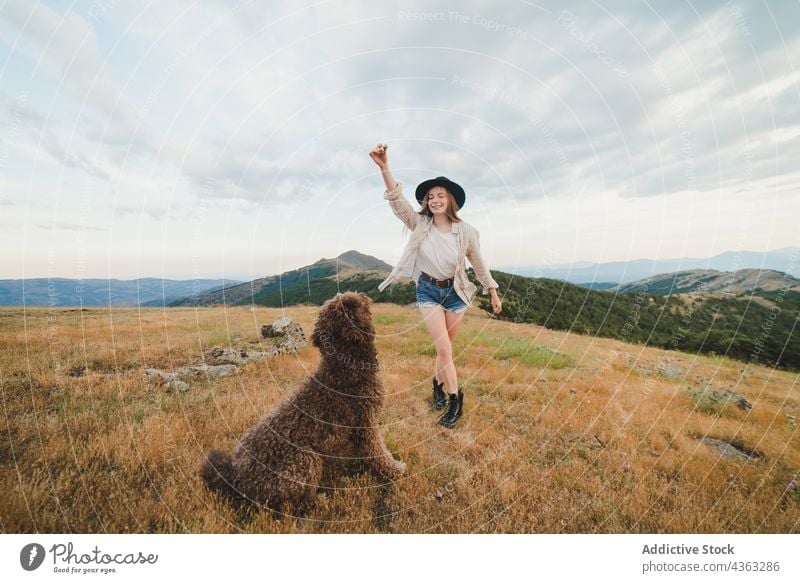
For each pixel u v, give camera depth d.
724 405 4.71
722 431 4.07
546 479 3.24
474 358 6.39
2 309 9.04
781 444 3.81
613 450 3.66
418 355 6.47
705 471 3.36
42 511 2.72
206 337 7.23
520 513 2.95
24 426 3.47
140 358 5.75
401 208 4.17
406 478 3.18
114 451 3.17
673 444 3.80
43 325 7.36
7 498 2.69
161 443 3.32
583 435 3.92
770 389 5.30
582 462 3.46
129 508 2.74
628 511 2.99
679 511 3.01
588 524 2.93
